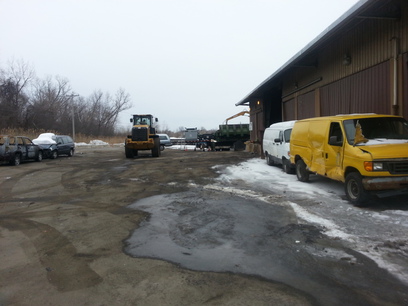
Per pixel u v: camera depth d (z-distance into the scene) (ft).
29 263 15.24
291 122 45.34
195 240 18.06
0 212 25.16
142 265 14.78
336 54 43.96
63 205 27.25
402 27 30.63
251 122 92.89
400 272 13.48
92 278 13.55
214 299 11.68
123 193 32.01
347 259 14.89
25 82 169.17
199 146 114.52
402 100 30.83
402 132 26.35
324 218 21.25
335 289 12.25
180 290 12.38
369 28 36.06
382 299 11.49
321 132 29.73
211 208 25.00
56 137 81.76
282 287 12.47
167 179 40.52
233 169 48.06
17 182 39.96
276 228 19.74
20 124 159.43
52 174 47.26
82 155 92.17
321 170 29.60
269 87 73.05
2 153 56.70
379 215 21.24
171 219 22.35
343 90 42.45
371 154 22.50
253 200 27.30
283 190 30.83
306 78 55.26
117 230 20.13
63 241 18.25
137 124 83.15
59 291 12.48
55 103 200.75
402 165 22.09
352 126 26.13
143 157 80.02
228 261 15.07
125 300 11.73
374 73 35.47
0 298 12.01
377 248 15.99
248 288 12.43
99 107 251.60
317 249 16.20
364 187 22.68
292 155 37.14
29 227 21.03
